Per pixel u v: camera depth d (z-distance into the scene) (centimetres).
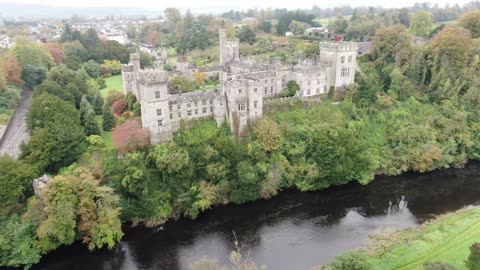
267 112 12662
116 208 8994
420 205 10569
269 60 16662
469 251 8031
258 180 10881
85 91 14875
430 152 12262
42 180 9100
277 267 8175
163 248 9006
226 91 11738
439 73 14800
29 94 15738
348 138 11675
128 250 8938
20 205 9025
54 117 10556
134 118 12262
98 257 8688
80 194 8712
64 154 10094
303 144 11681
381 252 8300
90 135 11144
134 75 12838
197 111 11862
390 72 15500
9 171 8844
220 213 10331
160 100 10694
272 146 11406
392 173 12175
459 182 11812
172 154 10162
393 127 13162
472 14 18025
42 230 8162
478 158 13275
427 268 6619
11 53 17088
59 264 8450
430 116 13712
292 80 13850
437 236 8719
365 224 9731
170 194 10162
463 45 14900
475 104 14162
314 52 17512
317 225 9769
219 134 11588
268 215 10238
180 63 15512
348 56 13962
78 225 8781
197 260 8556
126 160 9788
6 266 8150
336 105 13825
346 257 7044
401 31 16600
